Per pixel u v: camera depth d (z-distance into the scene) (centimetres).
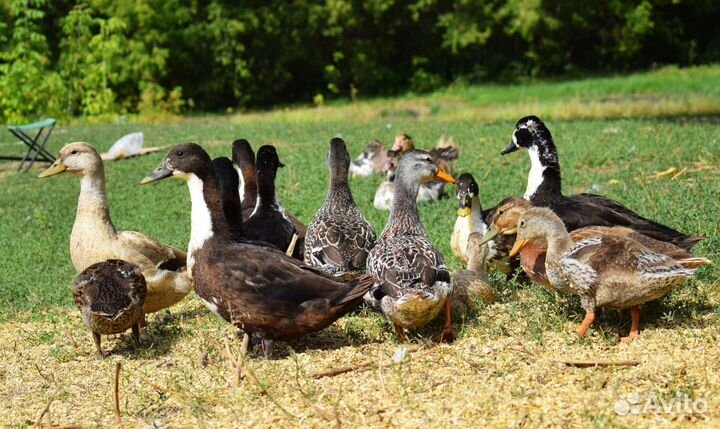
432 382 692
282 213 1044
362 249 943
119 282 830
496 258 976
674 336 751
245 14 4638
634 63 4972
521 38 4966
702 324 781
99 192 948
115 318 809
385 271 791
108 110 3888
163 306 942
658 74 4462
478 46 4991
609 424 593
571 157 1761
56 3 4659
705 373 669
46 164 2231
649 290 722
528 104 3488
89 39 4069
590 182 1530
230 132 2627
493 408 636
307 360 773
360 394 683
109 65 4022
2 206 1728
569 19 4622
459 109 3575
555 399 642
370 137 2316
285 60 4781
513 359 725
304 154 2038
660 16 4725
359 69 4862
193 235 815
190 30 4603
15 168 2183
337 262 928
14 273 1220
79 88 3934
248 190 1129
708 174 1502
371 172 1781
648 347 732
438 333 827
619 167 1644
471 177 1052
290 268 784
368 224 989
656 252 761
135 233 952
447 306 809
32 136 2739
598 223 956
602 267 732
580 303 832
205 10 4756
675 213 1157
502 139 2108
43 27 4550
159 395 734
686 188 1337
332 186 1030
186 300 1052
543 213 778
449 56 5091
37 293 1109
